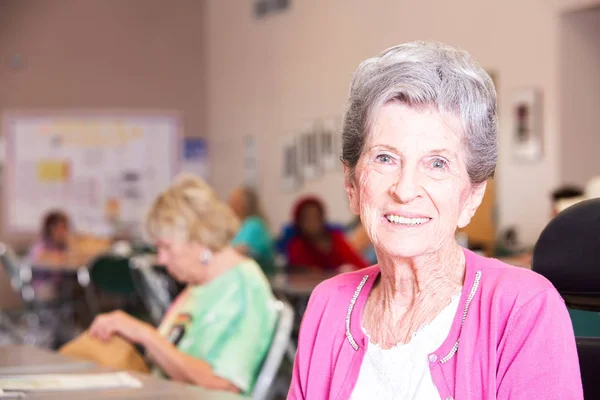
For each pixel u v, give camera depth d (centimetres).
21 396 204
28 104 1073
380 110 136
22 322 911
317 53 893
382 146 135
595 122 654
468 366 132
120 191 1096
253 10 1009
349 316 148
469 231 697
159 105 1110
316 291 155
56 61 1080
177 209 267
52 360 259
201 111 1123
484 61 693
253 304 263
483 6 692
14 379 227
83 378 228
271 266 655
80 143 1088
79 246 946
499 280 134
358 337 144
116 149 1097
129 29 1102
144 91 1107
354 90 140
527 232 662
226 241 269
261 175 1009
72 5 1085
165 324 277
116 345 262
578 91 645
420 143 133
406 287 141
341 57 858
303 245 668
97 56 1093
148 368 276
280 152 966
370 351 141
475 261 139
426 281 139
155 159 1109
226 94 1079
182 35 1117
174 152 1112
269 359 258
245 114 1037
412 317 140
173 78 1114
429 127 133
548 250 144
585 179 650
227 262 269
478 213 695
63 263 816
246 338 259
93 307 792
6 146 1065
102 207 1091
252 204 870
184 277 271
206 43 1124
